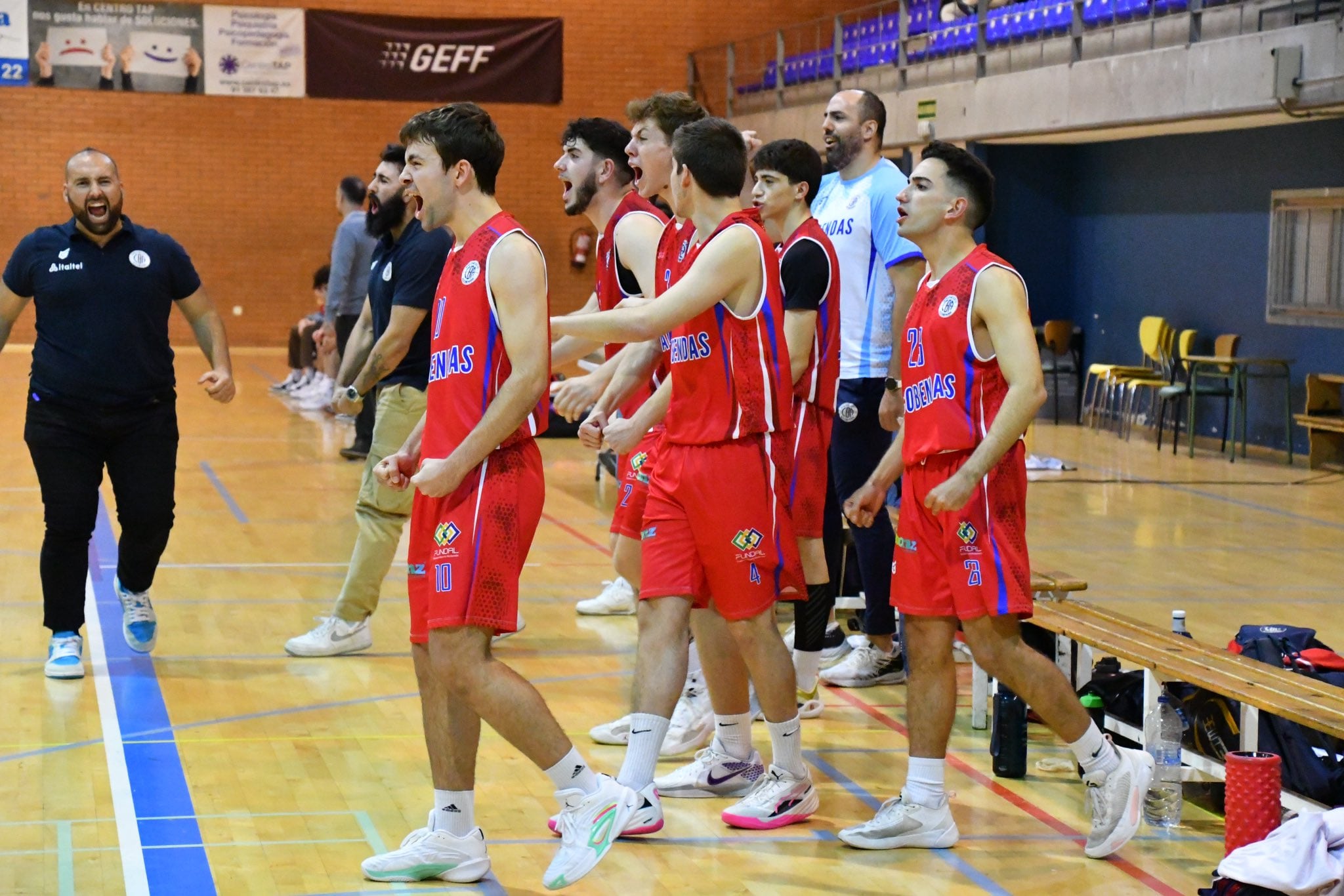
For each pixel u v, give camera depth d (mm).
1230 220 17125
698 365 4766
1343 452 15602
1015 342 4598
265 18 24578
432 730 4484
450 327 4246
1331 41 12625
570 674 7172
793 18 26359
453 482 4133
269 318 25594
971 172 4758
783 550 4930
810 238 5676
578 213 5926
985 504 4699
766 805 5105
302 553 10070
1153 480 14586
